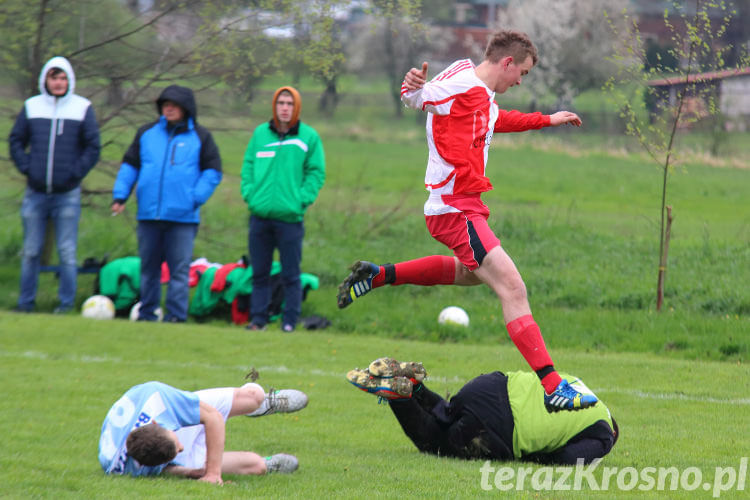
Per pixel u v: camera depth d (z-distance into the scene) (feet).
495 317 91.04
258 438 47.96
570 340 84.89
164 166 83.25
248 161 82.94
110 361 67.56
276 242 83.82
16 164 85.25
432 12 485.15
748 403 58.13
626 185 217.77
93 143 86.12
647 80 88.43
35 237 87.10
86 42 100.63
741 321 86.58
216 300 90.02
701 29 87.30
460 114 39.11
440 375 65.77
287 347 75.41
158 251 85.15
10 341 73.46
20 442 44.06
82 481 35.32
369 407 56.29
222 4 100.68
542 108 342.44
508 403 42.78
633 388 62.85
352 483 37.24
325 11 100.17
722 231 144.77
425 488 36.29
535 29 325.01
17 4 95.09
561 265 112.88
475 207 39.73
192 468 37.14
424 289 101.45
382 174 237.45
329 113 376.07
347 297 42.93
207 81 103.55
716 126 236.22
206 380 61.41
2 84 102.94
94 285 93.56
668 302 95.50
